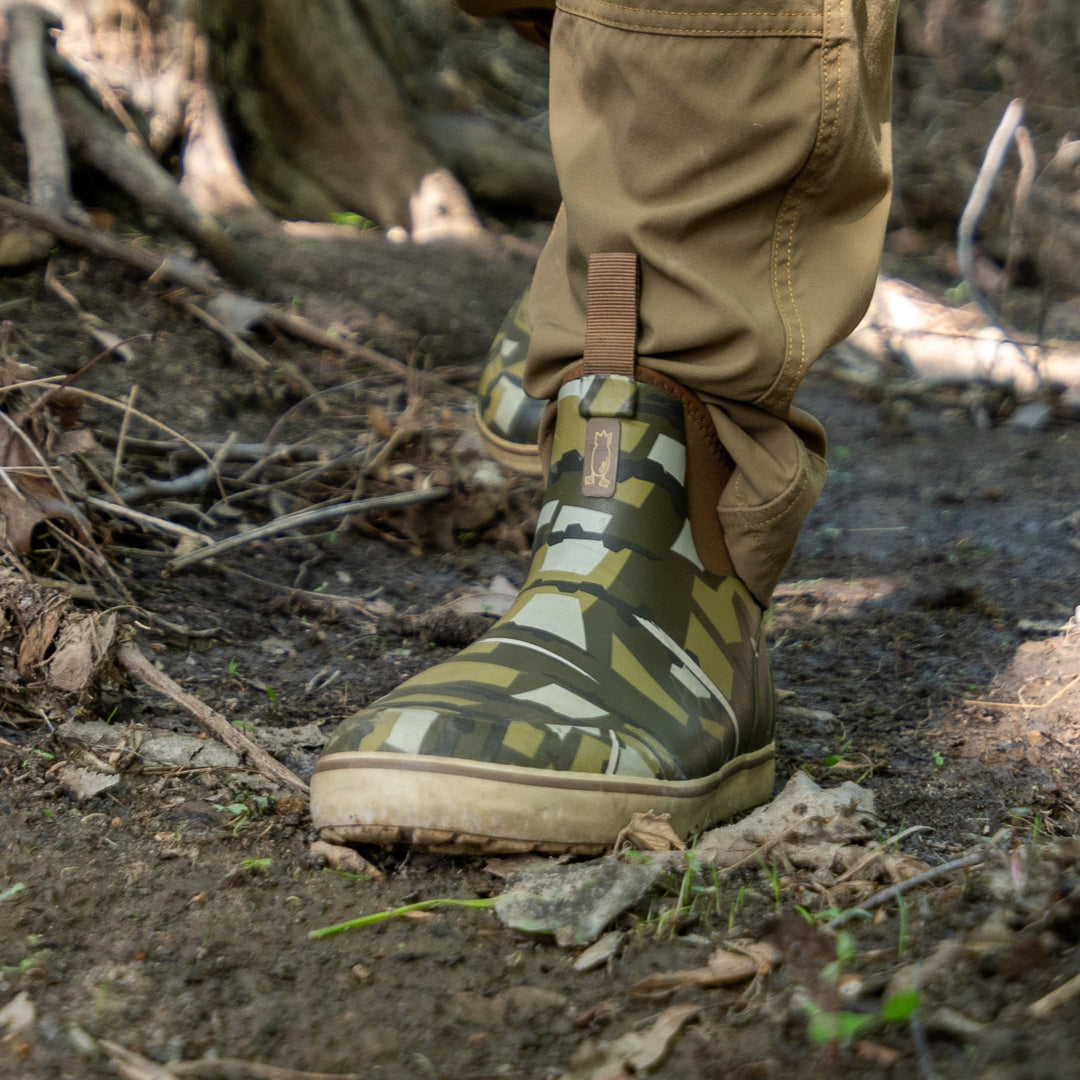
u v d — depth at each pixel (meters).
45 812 1.19
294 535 2.30
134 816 1.19
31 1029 0.86
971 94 6.93
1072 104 6.75
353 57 4.36
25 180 3.20
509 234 4.57
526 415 2.13
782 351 1.26
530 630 1.26
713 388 1.30
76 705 1.39
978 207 3.92
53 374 2.57
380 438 2.67
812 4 1.18
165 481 2.33
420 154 4.42
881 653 1.96
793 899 1.06
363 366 3.09
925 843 1.25
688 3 1.19
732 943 0.97
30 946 0.96
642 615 1.27
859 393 3.60
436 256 3.91
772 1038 0.81
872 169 1.26
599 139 1.31
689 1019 0.86
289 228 3.89
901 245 5.42
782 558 1.38
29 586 1.47
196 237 3.28
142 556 2.03
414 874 1.12
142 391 2.65
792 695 1.78
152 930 1.00
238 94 4.09
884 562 2.44
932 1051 0.75
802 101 1.20
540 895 1.04
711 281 1.26
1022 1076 0.70
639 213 1.27
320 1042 0.87
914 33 7.16
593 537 1.31
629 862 1.09
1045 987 0.78
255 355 2.90
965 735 1.60
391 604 2.09
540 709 1.15
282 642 1.87
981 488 2.91
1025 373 3.62
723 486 1.37
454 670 1.21
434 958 0.98
